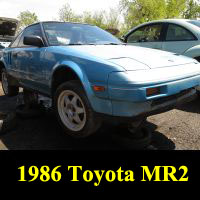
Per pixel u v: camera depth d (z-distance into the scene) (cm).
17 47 444
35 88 387
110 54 285
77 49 309
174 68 281
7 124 340
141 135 312
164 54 319
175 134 338
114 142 309
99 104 261
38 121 382
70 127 304
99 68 260
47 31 370
